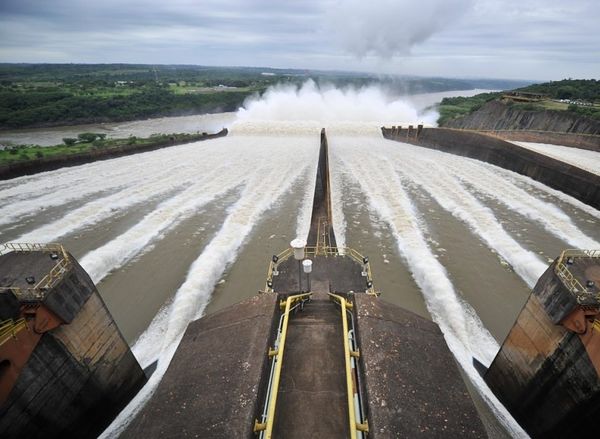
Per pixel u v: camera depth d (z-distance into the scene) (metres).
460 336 24.12
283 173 59.22
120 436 18.30
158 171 61.50
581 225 40.38
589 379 15.05
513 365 19.45
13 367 13.52
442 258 32.97
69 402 16.28
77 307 16.59
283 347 12.48
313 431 10.48
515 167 61.94
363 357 12.06
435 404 10.91
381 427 9.80
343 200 47.09
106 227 39.62
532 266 31.08
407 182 55.72
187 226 39.50
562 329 16.39
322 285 17.50
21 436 14.10
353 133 100.62
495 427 18.94
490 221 40.34
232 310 15.13
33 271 16.33
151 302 27.50
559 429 16.81
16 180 56.69
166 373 12.95
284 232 37.91
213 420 10.37
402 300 27.23
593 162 57.34
